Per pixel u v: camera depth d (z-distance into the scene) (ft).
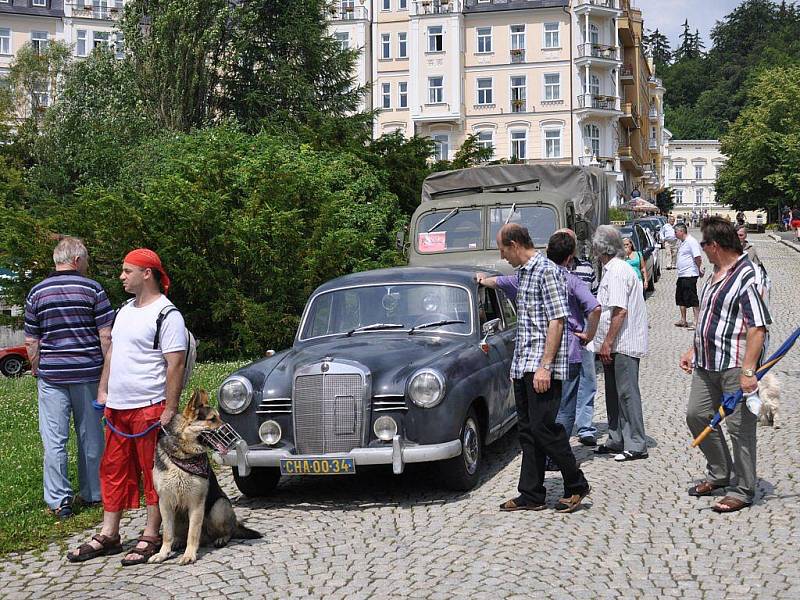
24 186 134.00
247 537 22.21
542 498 23.71
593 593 17.65
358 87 131.95
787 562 19.01
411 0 220.02
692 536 21.08
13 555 21.74
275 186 56.85
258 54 123.03
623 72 253.03
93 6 247.29
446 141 223.71
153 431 20.99
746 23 513.04
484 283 29.45
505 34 220.23
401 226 71.46
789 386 40.47
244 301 52.80
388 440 24.50
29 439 34.30
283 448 25.00
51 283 24.84
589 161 216.13
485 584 18.28
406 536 21.90
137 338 21.03
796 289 84.28
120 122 117.70
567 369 23.20
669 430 33.04
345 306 30.09
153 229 52.42
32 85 176.35
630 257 57.47
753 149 239.71
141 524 24.23
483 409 27.48
